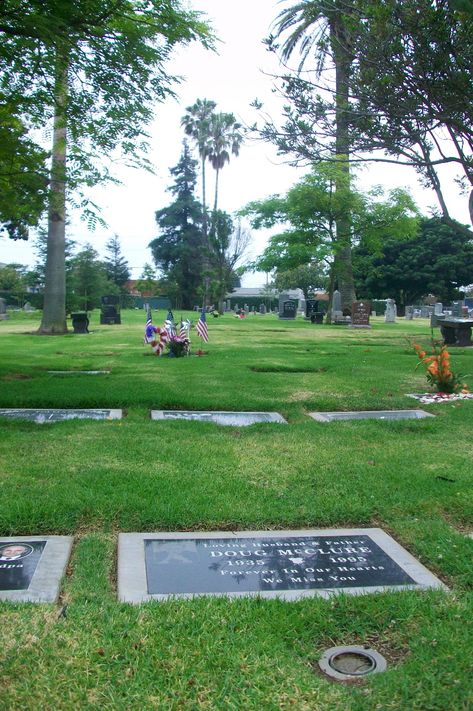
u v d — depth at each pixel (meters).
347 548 4.23
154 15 9.27
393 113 11.70
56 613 3.28
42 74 9.37
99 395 9.51
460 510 4.95
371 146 12.25
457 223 15.52
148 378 11.67
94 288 43.62
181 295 73.00
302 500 5.05
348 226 34.91
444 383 10.48
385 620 3.29
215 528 4.55
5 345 19.58
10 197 11.44
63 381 11.14
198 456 6.27
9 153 10.31
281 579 3.74
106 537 4.35
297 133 12.09
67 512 4.63
